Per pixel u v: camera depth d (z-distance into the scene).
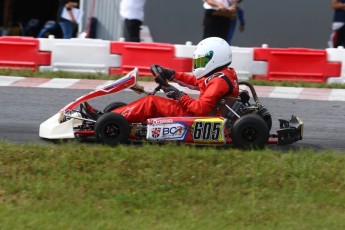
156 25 51.84
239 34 52.56
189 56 42.38
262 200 21.77
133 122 26.22
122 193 21.88
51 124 27.27
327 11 52.44
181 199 21.70
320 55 42.59
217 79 25.95
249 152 24.73
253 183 22.62
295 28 52.66
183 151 24.33
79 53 43.62
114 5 51.22
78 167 23.39
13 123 30.52
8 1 57.34
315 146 28.23
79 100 26.86
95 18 51.56
